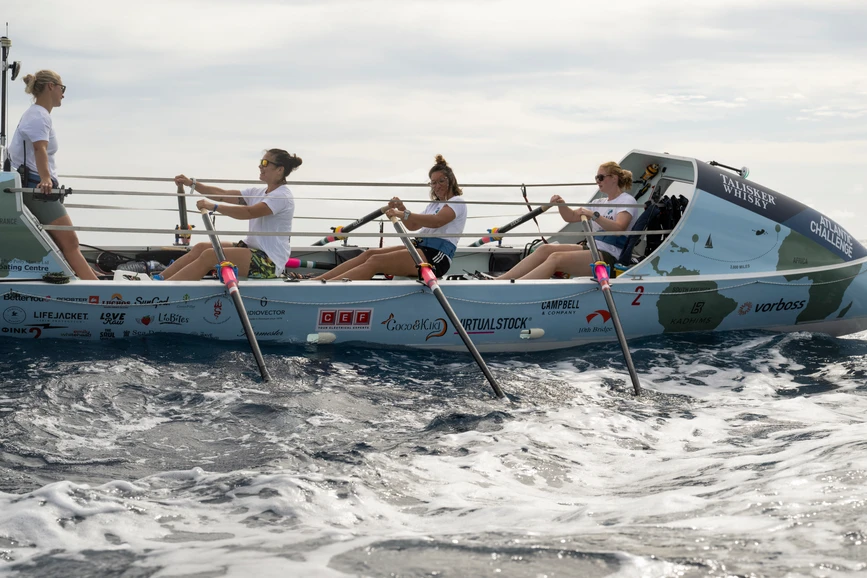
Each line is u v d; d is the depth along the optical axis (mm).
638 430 5125
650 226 7770
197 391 5527
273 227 7125
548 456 4441
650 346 7383
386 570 2525
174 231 6387
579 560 2512
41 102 6562
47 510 3320
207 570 2615
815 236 8000
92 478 3943
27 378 5465
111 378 5605
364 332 6922
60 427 4730
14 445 4367
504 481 3975
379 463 4152
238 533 3068
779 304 7898
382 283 6898
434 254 7457
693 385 6461
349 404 5453
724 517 3018
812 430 4898
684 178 8469
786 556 2480
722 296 7707
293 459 4191
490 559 2557
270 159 7039
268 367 6113
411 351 6965
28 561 2787
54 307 6293
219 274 6594
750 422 5348
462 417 5230
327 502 3488
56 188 6410
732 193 7797
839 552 2508
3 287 6188
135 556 2805
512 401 5773
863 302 8148
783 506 3090
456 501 3604
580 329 7426
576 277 7785
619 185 7977
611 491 3811
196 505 3451
